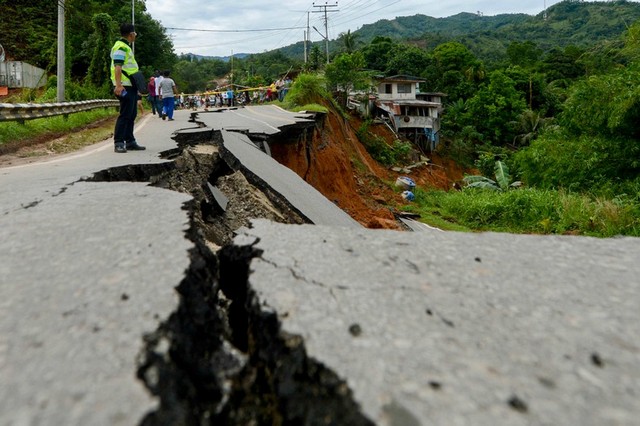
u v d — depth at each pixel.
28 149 9.41
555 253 2.58
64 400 1.36
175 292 2.02
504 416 1.29
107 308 1.88
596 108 15.65
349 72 33.31
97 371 1.49
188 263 2.34
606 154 15.20
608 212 11.34
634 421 1.27
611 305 1.95
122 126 7.36
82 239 2.74
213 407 1.56
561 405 1.34
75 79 36.19
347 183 20.92
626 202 12.62
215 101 37.78
